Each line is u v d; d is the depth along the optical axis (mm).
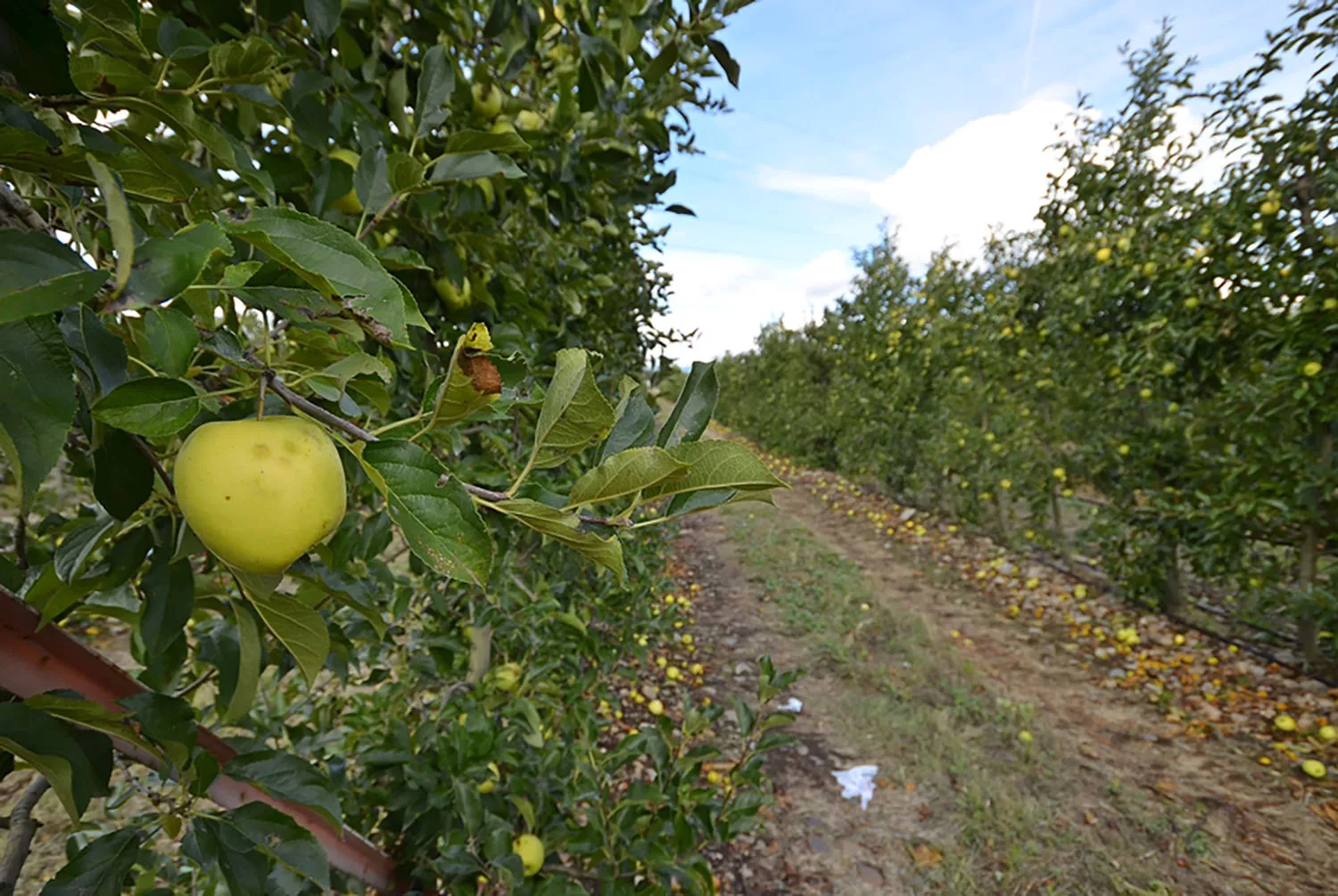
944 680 5125
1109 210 6523
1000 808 3607
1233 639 5590
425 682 2705
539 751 2369
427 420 705
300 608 875
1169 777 3959
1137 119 6199
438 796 1795
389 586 2379
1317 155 4562
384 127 1651
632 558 4250
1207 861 3291
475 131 1271
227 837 961
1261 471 4934
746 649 5926
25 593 977
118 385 612
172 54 1007
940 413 9930
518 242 2451
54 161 658
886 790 3881
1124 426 6461
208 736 1045
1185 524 5711
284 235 576
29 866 2648
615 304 4254
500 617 2676
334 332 857
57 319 593
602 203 2814
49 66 648
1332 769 3910
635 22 2137
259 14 1329
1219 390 5316
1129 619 6156
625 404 886
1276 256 4766
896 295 11875
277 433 710
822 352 16328
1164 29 5914
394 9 1691
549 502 762
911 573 8016
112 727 847
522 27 1868
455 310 1906
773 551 8797
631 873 2113
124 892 1608
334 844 1360
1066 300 6906
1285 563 5434
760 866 3326
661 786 2279
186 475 680
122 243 490
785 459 17578
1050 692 5027
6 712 764
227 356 672
